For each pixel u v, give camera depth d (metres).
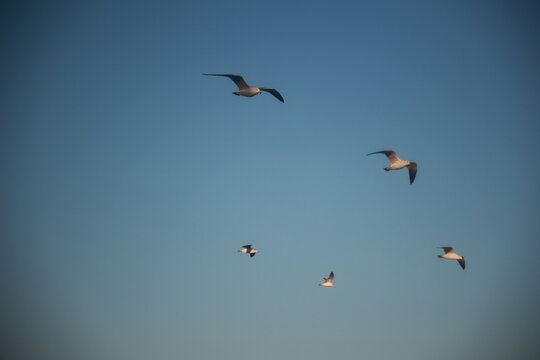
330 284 45.59
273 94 37.12
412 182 38.81
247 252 45.31
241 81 36.25
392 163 38.00
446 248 41.25
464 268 41.16
